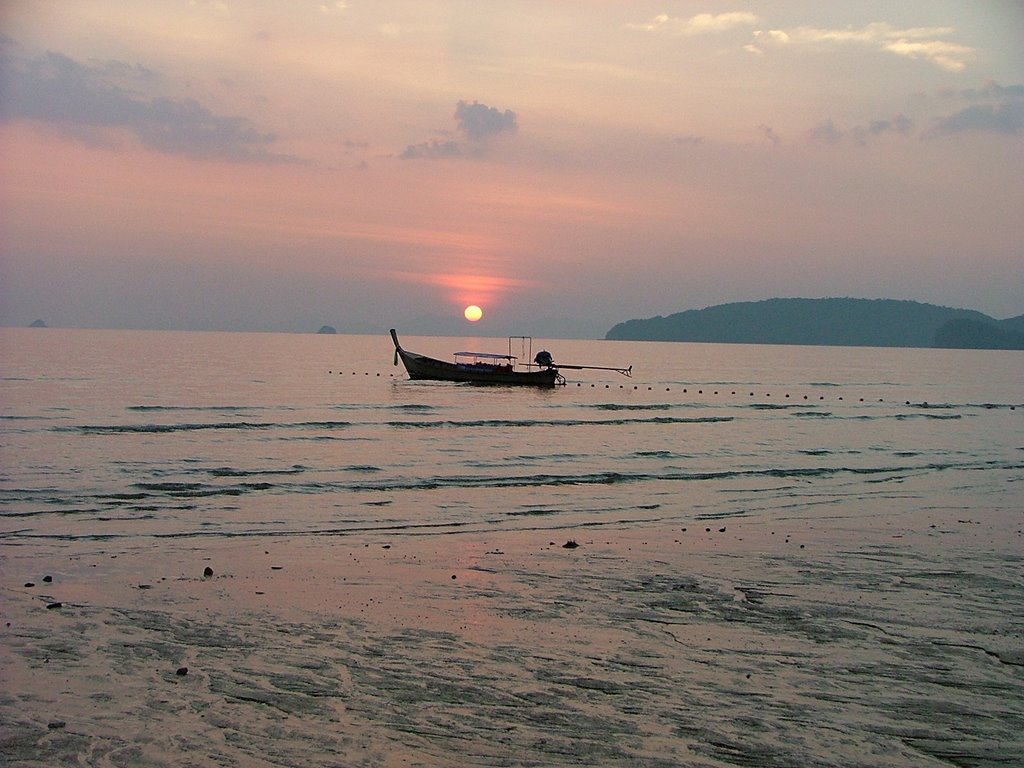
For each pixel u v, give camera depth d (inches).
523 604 524.4
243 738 334.0
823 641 457.7
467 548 689.6
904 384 4062.5
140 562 623.5
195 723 346.6
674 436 1699.1
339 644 445.1
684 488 1043.3
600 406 2477.9
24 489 945.5
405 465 1204.5
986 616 504.4
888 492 1024.2
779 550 685.3
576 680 398.9
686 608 518.6
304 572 601.0
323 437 1549.0
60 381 2733.8
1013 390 3718.0
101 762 311.7
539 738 338.3
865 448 1528.1
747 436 1728.6
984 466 1286.9
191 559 637.3
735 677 404.5
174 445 1375.5
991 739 342.3
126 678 393.4
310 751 324.2
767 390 3462.1
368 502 913.5
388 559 646.5
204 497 920.9
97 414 1831.9
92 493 929.5
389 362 4741.6
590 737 339.6
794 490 1034.1
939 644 453.7
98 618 482.3
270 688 384.8
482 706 368.5
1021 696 385.1
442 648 440.8
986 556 665.6
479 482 1064.2
